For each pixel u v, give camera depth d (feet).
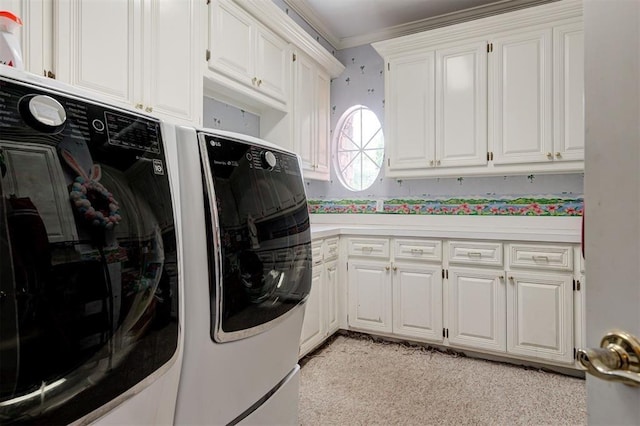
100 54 4.48
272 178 3.93
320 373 7.27
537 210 9.23
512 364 7.75
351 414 5.81
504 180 9.60
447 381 6.95
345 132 11.97
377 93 11.33
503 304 7.73
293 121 9.25
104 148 2.23
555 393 6.51
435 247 8.39
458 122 9.22
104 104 2.32
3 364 1.64
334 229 9.07
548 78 8.32
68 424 1.91
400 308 8.74
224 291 3.01
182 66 5.74
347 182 11.92
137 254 2.33
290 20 8.41
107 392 2.12
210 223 2.96
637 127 1.34
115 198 2.24
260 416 3.69
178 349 2.68
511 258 7.68
